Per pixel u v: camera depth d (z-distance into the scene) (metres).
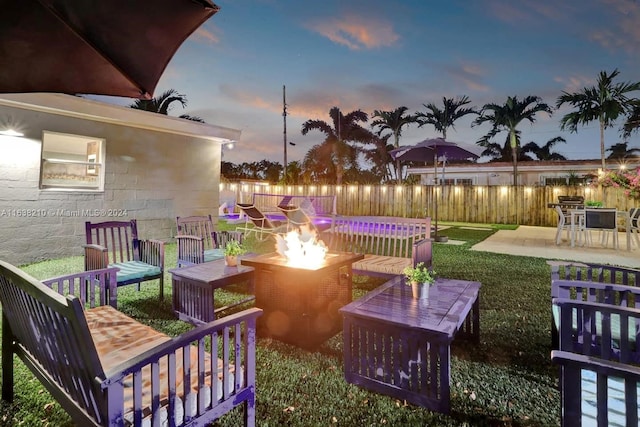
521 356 2.62
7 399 2.07
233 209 12.58
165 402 1.43
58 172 7.64
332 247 5.11
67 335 1.36
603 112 12.26
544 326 3.15
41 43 1.88
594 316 2.17
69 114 6.00
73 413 1.48
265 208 12.56
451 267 5.49
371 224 4.85
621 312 1.92
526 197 12.68
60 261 5.84
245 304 3.78
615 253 6.77
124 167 6.96
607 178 8.80
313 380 2.31
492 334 3.00
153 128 7.21
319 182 18.55
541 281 4.66
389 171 21.33
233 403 1.65
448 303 2.39
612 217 7.11
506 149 24.62
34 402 2.07
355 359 2.25
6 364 2.06
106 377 1.23
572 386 1.29
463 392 2.16
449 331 1.90
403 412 1.97
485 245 7.76
